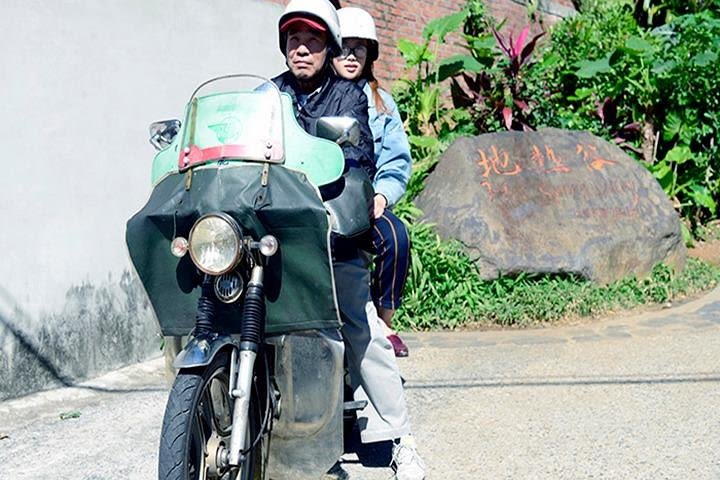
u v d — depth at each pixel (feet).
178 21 20.17
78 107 17.57
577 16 40.09
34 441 14.60
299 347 10.58
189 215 9.96
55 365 17.12
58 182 17.16
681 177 31.12
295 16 11.68
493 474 12.51
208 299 10.00
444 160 24.82
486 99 32.14
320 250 9.80
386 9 31.60
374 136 14.34
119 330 18.58
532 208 23.66
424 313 21.50
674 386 16.01
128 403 16.48
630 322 21.09
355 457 13.41
